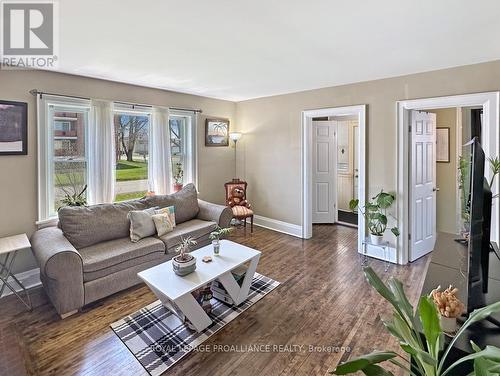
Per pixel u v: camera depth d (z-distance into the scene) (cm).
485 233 156
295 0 177
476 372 84
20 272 312
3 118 298
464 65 314
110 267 288
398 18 202
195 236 381
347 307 273
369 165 396
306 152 472
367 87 391
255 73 351
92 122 369
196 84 413
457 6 186
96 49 261
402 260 376
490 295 161
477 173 140
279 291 304
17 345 181
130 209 363
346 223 584
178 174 487
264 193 540
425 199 404
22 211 316
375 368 98
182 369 199
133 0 176
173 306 261
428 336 99
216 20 204
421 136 388
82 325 247
